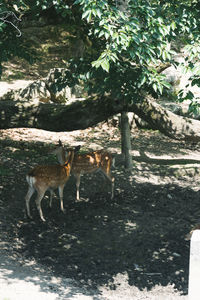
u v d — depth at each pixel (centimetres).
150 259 844
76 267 799
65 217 1027
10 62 2186
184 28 764
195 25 763
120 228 982
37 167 988
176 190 1235
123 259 843
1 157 1355
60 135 1723
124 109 1294
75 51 2197
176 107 1889
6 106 1321
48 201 1113
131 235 949
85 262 823
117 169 1373
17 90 1833
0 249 821
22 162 1345
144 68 785
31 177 973
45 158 1409
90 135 1755
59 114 1295
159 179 1327
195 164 1433
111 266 814
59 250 866
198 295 368
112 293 709
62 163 1123
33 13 1002
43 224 977
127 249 885
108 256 854
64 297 636
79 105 1299
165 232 966
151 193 1209
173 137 1299
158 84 773
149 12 706
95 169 1143
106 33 653
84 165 1120
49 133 1734
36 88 1833
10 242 869
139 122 1889
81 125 1303
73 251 867
